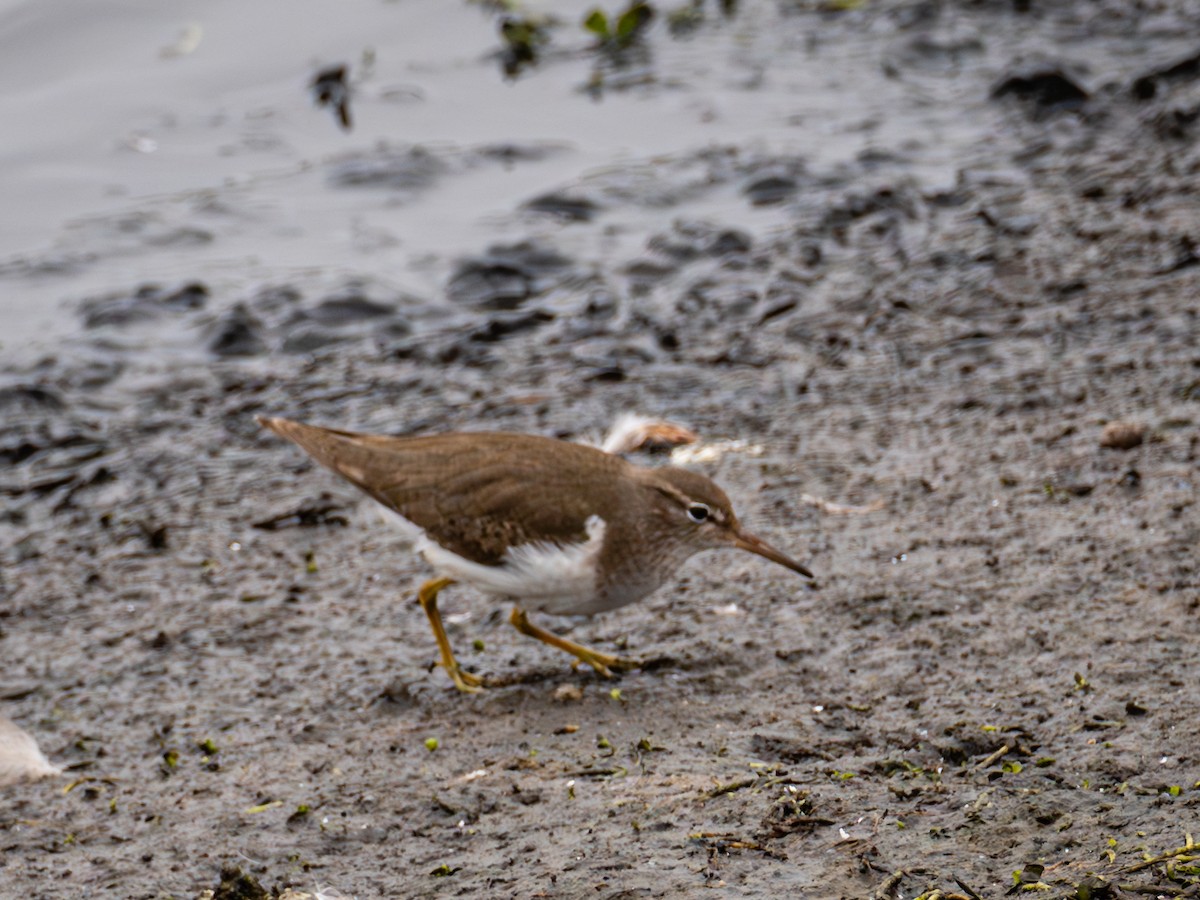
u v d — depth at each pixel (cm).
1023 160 1830
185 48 2198
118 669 1031
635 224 1788
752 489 1213
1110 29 2158
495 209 1833
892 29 2244
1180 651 930
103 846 837
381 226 1809
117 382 1520
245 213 1841
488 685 991
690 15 2331
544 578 977
